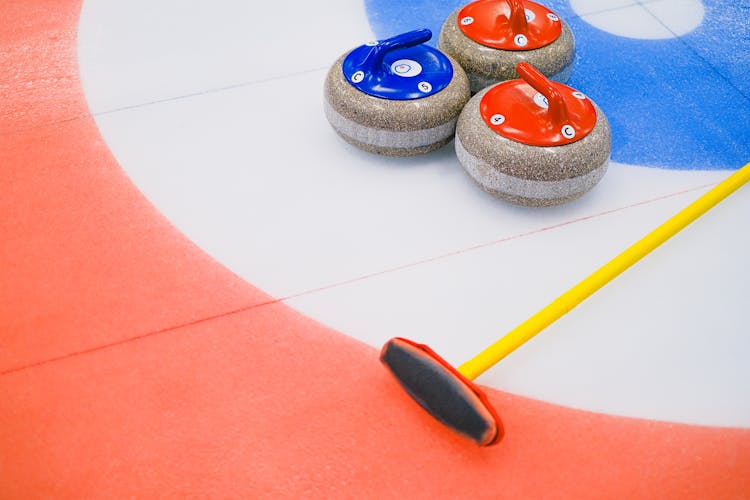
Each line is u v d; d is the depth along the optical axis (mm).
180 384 1502
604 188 1933
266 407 1468
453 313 1637
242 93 2217
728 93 2234
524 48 1952
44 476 1359
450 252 1766
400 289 1683
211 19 2504
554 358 1557
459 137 1820
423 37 1852
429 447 1415
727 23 2510
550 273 1722
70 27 2459
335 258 1749
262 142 2051
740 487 1363
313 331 1601
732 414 1473
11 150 2012
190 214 1850
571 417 1462
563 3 2592
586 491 1358
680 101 2203
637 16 2537
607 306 1651
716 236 1797
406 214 1854
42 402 1469
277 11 2543
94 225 1816
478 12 2035
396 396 1493
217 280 1697
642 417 1465
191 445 1409
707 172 1981
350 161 1998
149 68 2303
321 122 2121
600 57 2359
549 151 1700
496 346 1469
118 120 2117
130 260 1737
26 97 2186
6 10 2520
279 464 1384
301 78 2273
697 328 1614
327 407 1472
